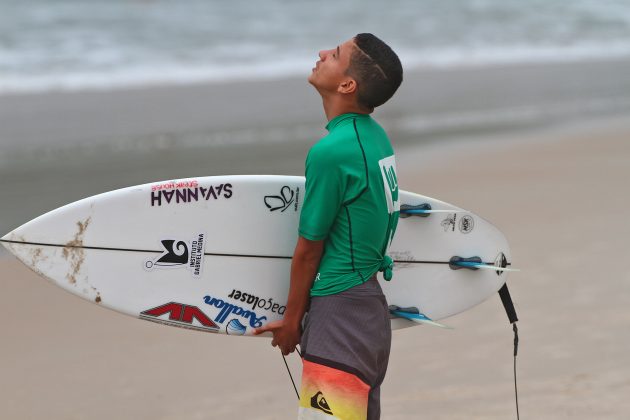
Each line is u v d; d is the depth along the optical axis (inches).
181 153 1328.7
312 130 1507.1
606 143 1419.8
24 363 614.2
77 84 1902.1
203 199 405.1
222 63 2202.3
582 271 781.3
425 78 2103.8
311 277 366.0
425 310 437.7
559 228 924.0
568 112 1726.1
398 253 430.9
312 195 353.1
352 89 362.3
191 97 1786.4
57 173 1202.0
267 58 2282.2
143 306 404.2
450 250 437.7
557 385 556.4
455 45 2600.9
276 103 1740.9
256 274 410.9
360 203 354.9
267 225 409.7
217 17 2859.3
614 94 1941.4
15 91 1806.1
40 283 780.0
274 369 608.1
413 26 2866.6
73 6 2893.7
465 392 555.5
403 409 534.0
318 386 363.3
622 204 1016.2
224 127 1517.0
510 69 2261.3
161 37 2503.7
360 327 366.3
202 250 406.0
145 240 402.6
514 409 526.3
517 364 594.6
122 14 2824.8
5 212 1005.2
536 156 1323.8
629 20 3038.9
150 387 578.2
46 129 1471.5
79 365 612.4
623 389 544.4
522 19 3031.5
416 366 599.8
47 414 542.3
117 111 1633.9
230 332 412.2
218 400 558.6
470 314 691.4
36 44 2324.1
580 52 2559.1
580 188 1103.6
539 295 724.0
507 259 445.4
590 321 664.4
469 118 1656.0
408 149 1386.6
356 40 364.8
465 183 1152.8
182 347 646.5
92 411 545.6
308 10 3048.7
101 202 398.3
